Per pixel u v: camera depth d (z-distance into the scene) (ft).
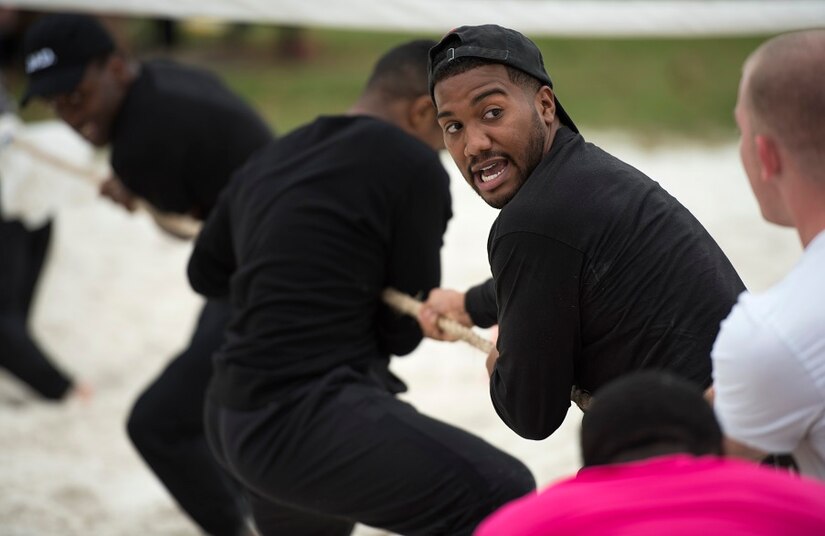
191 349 35.94
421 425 27.68
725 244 68.85
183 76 39.81
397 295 29.91
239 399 28.91
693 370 21.75
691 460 16.17
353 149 29.73
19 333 52.39
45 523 41.19
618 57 125.18
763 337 18.40
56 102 39.11
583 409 24.06
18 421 50.90
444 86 22.72
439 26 54.29
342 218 29.12
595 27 59.21
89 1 51.60
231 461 29.37
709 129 99.40
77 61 38.14
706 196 79.56
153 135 38.09
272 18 51.98
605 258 22.03
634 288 22.06
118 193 45.01
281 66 124.67
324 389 28.22
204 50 130.82
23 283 53.47
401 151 29.66
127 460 47.26
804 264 18.65
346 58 129.18
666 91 111.45
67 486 43.60
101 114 38.78
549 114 23.18
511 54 22.50
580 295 22.38
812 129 18.60
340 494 28.04
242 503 37.32
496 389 24.09
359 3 54.39
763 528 15.42
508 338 23.03
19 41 110.32
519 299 22.62
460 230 73.26
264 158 31.12
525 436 24.13
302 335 28.71
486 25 23.04
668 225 22.44
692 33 61.72
